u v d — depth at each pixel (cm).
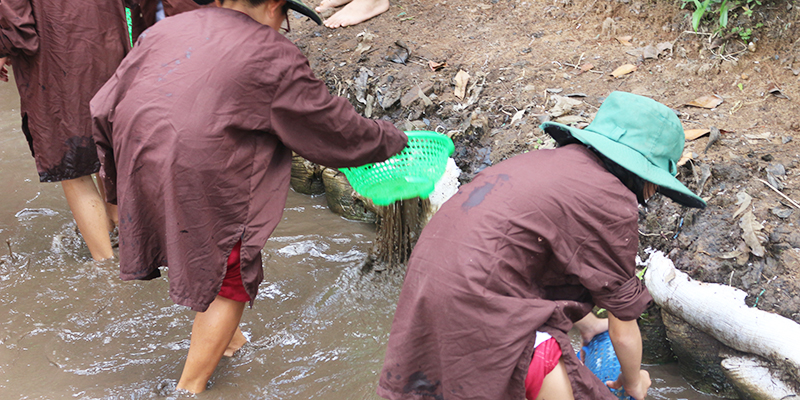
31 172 453
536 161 198
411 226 338
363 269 352
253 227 233
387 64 425
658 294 277
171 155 217
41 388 266
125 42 331
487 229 183
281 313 319
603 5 443
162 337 301
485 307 179
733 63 372
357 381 273
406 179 282
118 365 281
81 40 313
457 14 477
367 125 245
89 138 330
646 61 394
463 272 180
